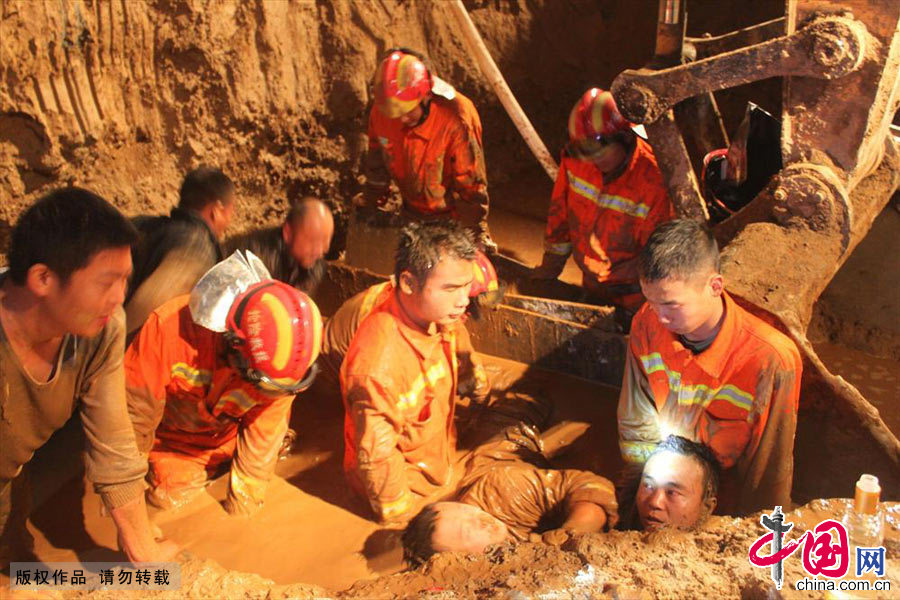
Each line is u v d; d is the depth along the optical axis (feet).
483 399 13.41
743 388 9.86
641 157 14.62
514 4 23.03
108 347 8.60
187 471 11.62
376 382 10.61
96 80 17.03
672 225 9.32
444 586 9.01
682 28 12.75
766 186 13.26
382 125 17.10
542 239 20.39
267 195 19.98
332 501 11.69
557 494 10.94
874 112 11.75
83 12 16.56
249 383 10.74
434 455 11.75
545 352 14.84
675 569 8.43
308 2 20.16
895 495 10.59
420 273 10.21
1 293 7.86
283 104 19.74
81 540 10.69
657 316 9.98
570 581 8.41
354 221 17.38
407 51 16.37
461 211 17.42
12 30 15.62
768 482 10.41
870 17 11.60
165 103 18.17
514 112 17.40
